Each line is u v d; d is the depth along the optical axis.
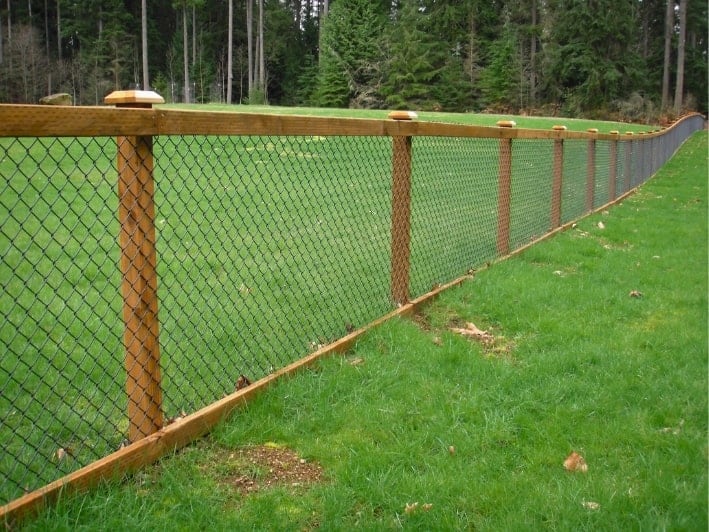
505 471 2.54
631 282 5.58
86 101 39.47
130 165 2.35
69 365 3.27
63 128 2.02
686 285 5.57
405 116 4.11
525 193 8.64
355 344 3.74
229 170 8.49
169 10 53.22
